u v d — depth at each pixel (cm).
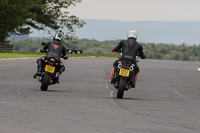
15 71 6988
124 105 3709
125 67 4144
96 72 7762
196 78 7506
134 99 4222
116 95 4512
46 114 3019
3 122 2650
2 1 15425
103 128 2606
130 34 4366
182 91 5300
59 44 4581
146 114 3241
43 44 4619
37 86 4947
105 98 4178
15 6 16025
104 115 3098
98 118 2952
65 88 4972
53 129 2516
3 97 3831
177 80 6919
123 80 4175
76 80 6097
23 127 2533
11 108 3203
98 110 3328
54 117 2911
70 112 3162
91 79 6366
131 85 4300
